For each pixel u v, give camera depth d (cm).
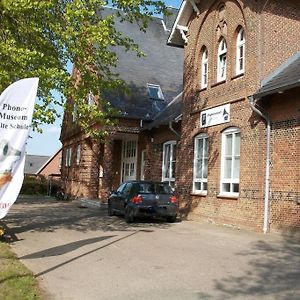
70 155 3619
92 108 1344
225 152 1711
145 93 2744
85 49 1291
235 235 1381
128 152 3009
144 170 2605
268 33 1539
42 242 1182
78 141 3272
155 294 712
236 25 1688
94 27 1248
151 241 1240
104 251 1074
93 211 2181
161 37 3250
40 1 1169
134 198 1691
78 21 1240
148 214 1678
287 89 1324
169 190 1758
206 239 1293
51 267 888
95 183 2848
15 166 916
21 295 652
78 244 1165
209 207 1753
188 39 2038
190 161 1941
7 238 1223
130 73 2847
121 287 752
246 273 862
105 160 2622
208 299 687
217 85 1778
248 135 1553
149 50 3095
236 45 1700
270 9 1552
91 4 1255
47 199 3359
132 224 1645
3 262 875
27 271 810
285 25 1573
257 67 1527
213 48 1831
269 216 1440
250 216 1506
